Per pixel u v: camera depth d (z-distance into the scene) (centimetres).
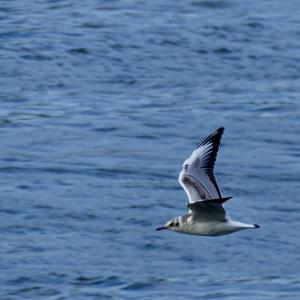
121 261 2184
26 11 3828
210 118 3011
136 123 2962
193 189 1582
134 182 2552
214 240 2269
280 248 2252
